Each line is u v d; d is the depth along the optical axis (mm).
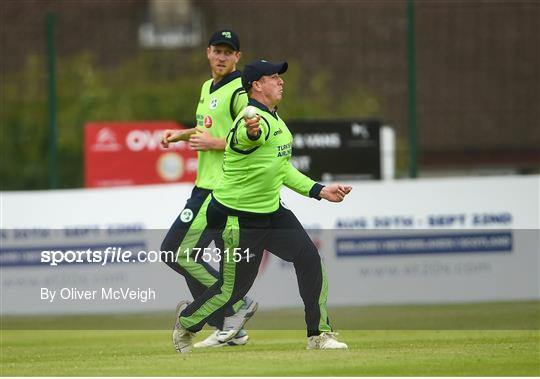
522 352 26281
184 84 58531
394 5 62750
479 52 68125
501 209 40812
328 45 62031
